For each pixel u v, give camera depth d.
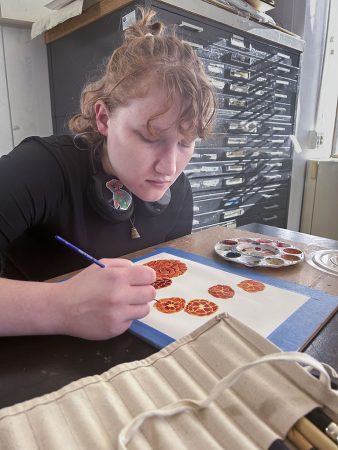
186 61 0.57
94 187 0.67
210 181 1.56
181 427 0.26
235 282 0.54
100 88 0.65
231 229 0.84
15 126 1.51
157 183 0.61
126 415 0.27
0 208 0.57
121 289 0.39
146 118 0.53
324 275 0.57
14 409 0.27
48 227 0.72
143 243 0.81
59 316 0.39
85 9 1.26
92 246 0.74
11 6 1.36
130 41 0.60
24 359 0.36
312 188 2.22
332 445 0.23
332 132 2.36
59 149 0.69
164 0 1.14
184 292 0.50
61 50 1.46
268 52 1.67
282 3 2.02
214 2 1.32
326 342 0.39
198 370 0.31
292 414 0.25
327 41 2.15
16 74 1.48
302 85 2.03
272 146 1.88
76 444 0.24
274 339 0.39
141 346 0.38
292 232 0.84
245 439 0.24
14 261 0.77
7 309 0.39
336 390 0.27
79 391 0.29
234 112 1.58
